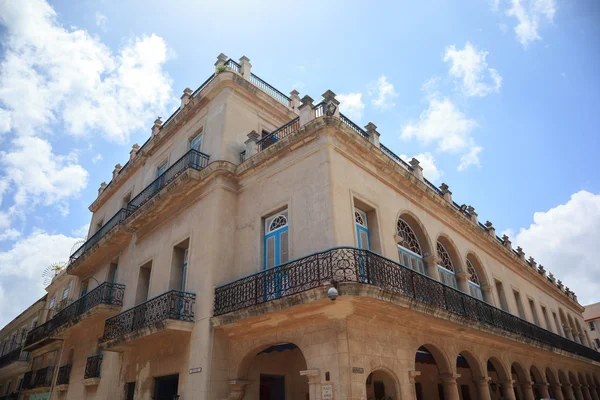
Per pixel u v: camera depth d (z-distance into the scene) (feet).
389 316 32.53
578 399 71.72
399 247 41.55
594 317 149.48
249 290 33.65
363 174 38.65
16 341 93.45
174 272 43.27
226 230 40.11
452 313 36.47
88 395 49.90
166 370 37.99
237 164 42.93
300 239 34.17
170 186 44.27
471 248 55.88
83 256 64.85
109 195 73.67
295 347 38.81
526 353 57.67
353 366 28.32
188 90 57.36
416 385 51.26
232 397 33.83
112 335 44.16
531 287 74.79
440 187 55.52
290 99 56.49
